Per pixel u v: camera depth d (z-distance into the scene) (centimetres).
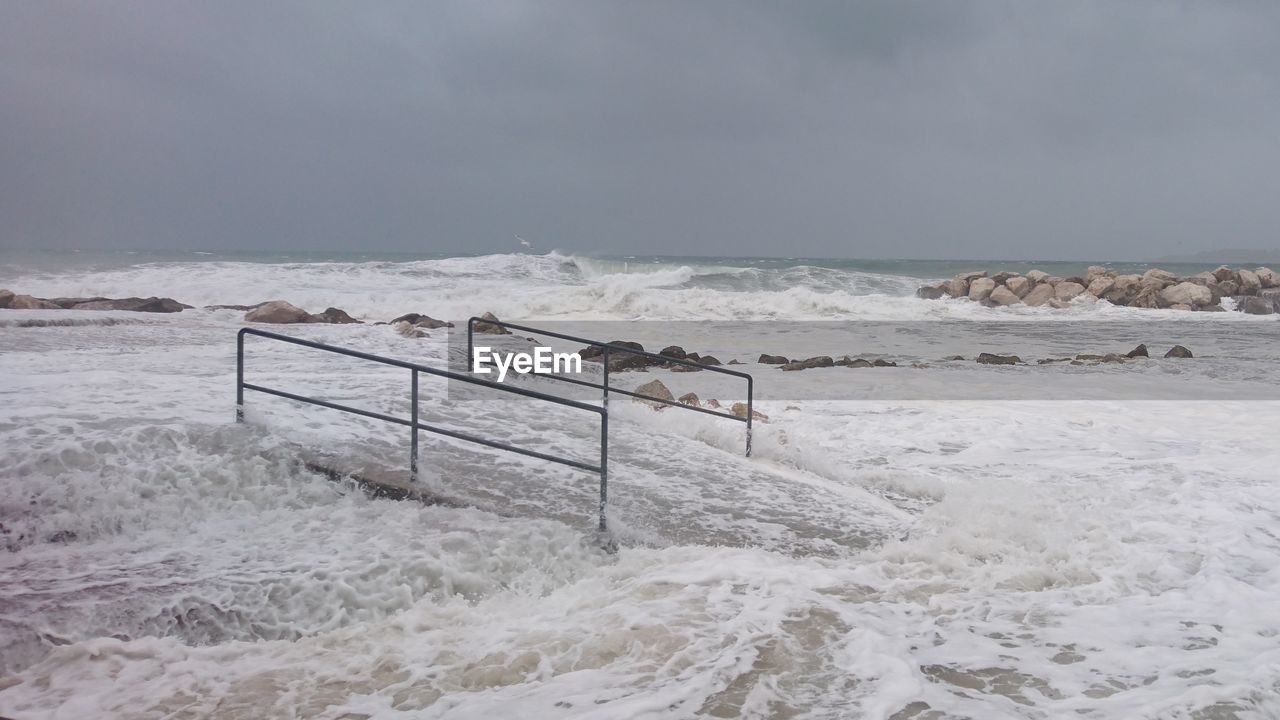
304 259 9131
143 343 1380
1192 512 751
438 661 404
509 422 898
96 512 533
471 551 530
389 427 785
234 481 591
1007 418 1237
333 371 1137
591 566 549
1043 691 382
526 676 387
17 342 1319
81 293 2720
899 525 686
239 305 2498
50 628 414
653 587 505
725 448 918
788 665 399
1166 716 360
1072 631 462
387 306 2712
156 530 537
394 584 486
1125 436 1129
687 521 649
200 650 410
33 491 536
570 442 844
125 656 401
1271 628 473
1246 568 602
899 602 499
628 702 358
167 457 602
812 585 518
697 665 397
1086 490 830
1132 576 570
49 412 681
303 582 469
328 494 602
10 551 499
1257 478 897
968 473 916
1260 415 1293
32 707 355
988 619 476
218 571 479
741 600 485
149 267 3494
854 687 376
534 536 559
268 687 375
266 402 790
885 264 9312
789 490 764
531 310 2912
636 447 860
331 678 386
